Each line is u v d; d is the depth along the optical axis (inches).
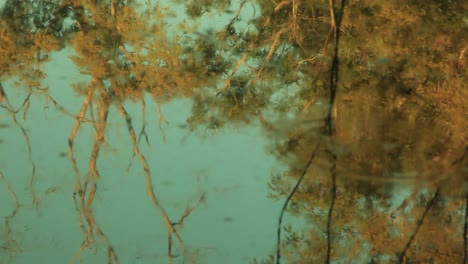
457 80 413.7
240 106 450.0
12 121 430.3
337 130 385.7
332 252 311.1
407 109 400.2
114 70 487.8
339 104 411.2
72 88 473.7
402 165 352.8
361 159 358.6
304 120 396.5
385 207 338.0
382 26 446.3
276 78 488.1
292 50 508.4
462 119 380.2
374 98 410.9
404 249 304.3
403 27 441.4
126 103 469.1
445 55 429.1
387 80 430.9
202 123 439.2
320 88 445.7
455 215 326.3
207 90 477.4
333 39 462.0
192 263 289.9
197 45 495.2
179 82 477.7
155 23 490.0
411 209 332.8
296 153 370.9
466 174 341.7
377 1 445.7
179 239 303.4
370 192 342.0
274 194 342.0
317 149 367.6
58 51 514.0
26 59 505.0
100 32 499.5
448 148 360.2
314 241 312.2
